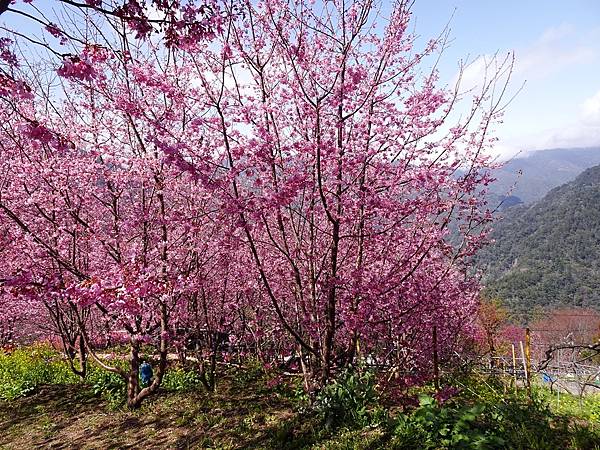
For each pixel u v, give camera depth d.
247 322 9.17
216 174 5.51
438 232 6.23
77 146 6.91
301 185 5.46
